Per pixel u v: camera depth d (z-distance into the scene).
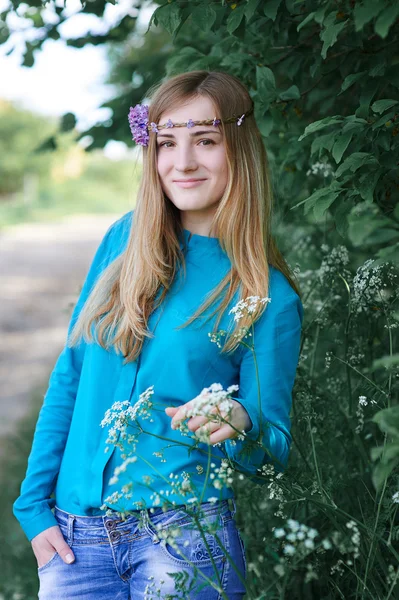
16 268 14.84
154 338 1.77
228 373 1.76
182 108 1.83
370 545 1.75
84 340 1.92
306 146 2.38
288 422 1.74
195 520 1.48
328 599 1.92
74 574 1.75
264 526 2.19
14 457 4.82
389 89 2.14
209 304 1.75
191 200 1.83
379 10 1.41
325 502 1.78
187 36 2.96
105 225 24.70
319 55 2.28
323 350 2.71
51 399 1.92
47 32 3.18
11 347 8.85
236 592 1.70
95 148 3.42
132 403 1.76
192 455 1.71
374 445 2.25
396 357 1.27
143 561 1.68
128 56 4.88
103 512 1.74
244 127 1.88
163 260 1.82
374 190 1.91
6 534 3.69
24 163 32.66
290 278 1.92
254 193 1.86
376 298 2.06
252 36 2.46
